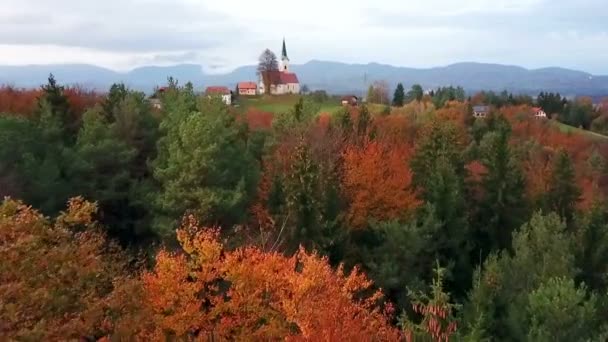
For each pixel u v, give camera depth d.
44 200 33.91
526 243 28.78
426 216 36.12
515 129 91.62
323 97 123.25
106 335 15.67
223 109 46.50
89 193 36.88
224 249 23.67
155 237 37.03
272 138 49.94
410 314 29.28
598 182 69.69
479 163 59.78
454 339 17.16
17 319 11.99
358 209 39.00
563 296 20.55
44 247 14.14
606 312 22.55
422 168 48.16
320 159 42.97
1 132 35.72
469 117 95.31
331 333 15.20
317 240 31.69
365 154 42.47
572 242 31.12
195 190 34.31
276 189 36.94
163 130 42.53
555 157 57.81
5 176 32.84
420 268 33.53
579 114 126.56
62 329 12.91
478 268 28.06
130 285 16.14
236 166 38.31
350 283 19.86
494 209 42.38
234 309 18.67
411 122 80.56
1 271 12.79
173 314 18.28
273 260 19.39
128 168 40.03
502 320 23.62
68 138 45.28
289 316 17.28
